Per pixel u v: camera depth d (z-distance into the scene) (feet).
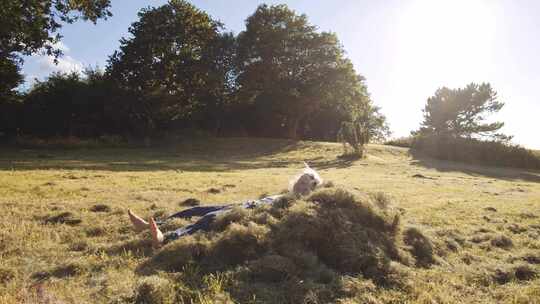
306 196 20.79
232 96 162.81
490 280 16.53
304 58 153.38
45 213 25.64
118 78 145.18
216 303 13.19
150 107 142.20
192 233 19.16
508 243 22.58
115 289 13.92
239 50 155.12
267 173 70.23
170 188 41.81
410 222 26.00
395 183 55.52
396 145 143.95
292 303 13.60
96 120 144.97
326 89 151.74
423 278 16.30
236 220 19.61
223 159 106.83
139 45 143.54
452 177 75.92
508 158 116.47
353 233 17.90
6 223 22.59
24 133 140.56
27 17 59.21
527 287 15.85
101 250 18.57
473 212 31.94
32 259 17.11
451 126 207.82
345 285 14.78
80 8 64.08
